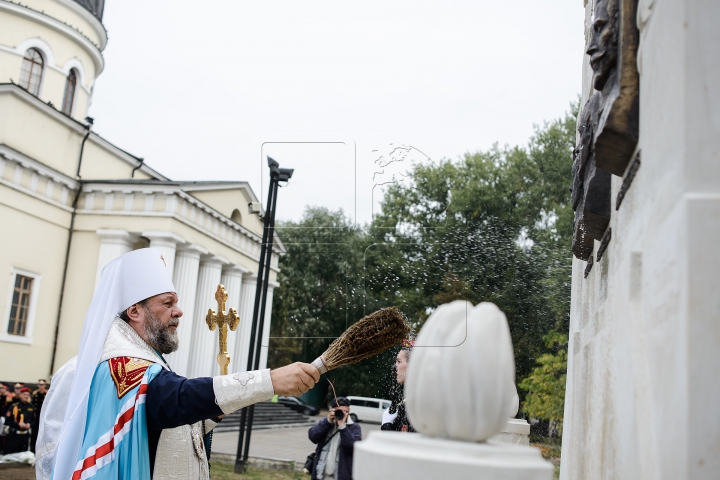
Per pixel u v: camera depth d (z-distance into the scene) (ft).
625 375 4.16
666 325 3.27
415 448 3.19
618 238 5.05
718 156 3.07
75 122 66.18
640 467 3.53
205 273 59.62
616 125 4.28
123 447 8.00
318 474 12.46
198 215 59.36
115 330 8.96
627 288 4.20
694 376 2.89
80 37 73.67
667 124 3.41
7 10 68.28
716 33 3.16
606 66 4.54
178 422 8.03
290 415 33.30
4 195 57.82
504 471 3.01
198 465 9.08
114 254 62.80
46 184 62.18
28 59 70.23
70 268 64.23
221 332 10.26
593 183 5.98
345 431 12.52
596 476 5.50
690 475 2.84
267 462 25.80
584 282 8.43
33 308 61.00
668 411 3.16
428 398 3.39
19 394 40.11
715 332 2.90
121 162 75.31
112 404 8.21
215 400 7.71
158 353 9.40
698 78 3.14
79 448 8.19
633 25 4.30
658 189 3.57
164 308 9.32
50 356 62.90
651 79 3.84
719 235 2.95
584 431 7.22
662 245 3.40
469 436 3.37
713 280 2.93
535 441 11.71
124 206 62.28
